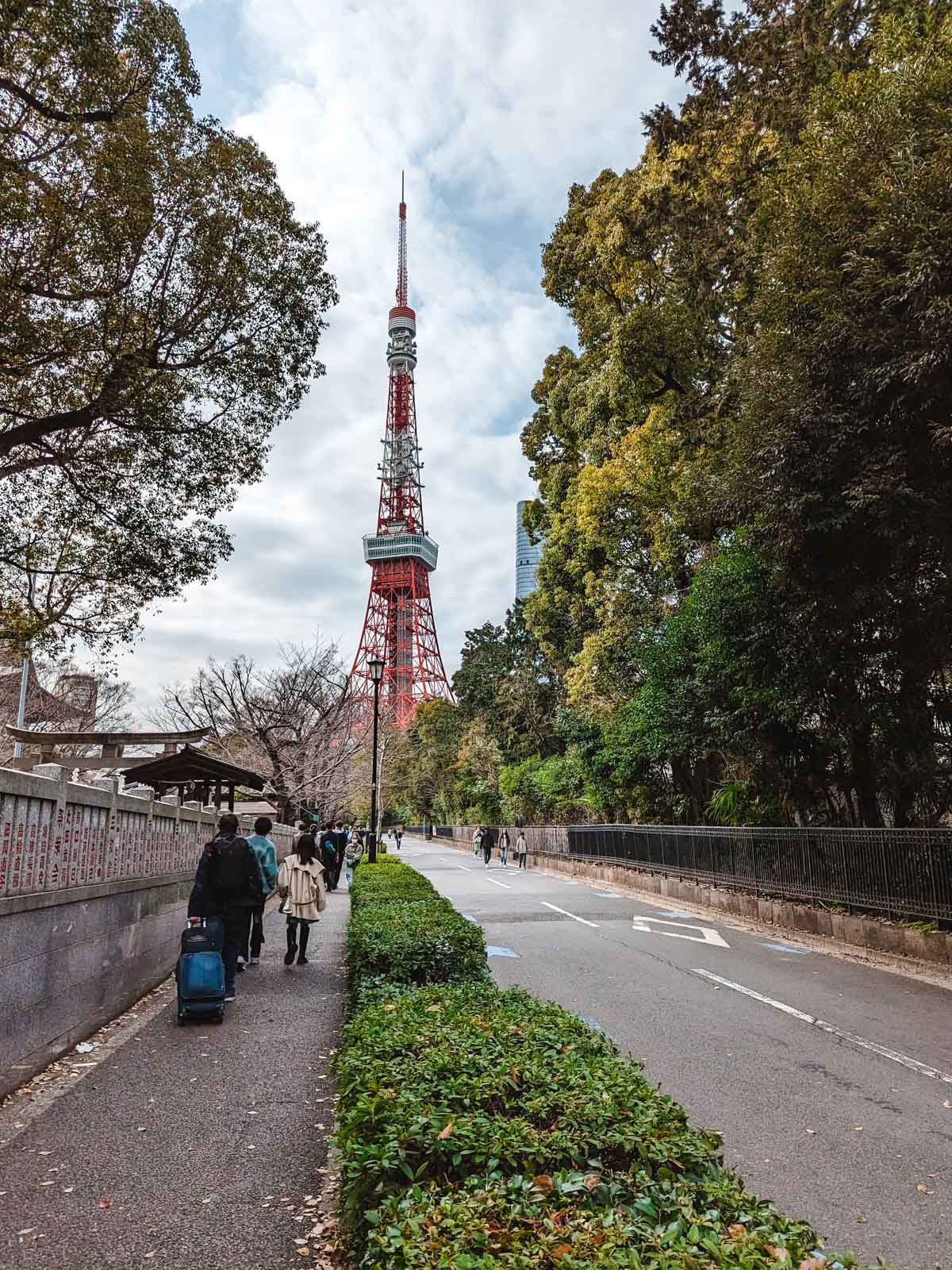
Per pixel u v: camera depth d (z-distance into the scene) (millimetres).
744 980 10227
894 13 14352
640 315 20750
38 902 6234
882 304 9508
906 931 11445
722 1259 2115
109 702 38156
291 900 11352
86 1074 6242
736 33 18672
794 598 12758
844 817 16203
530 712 39562
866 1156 4809
